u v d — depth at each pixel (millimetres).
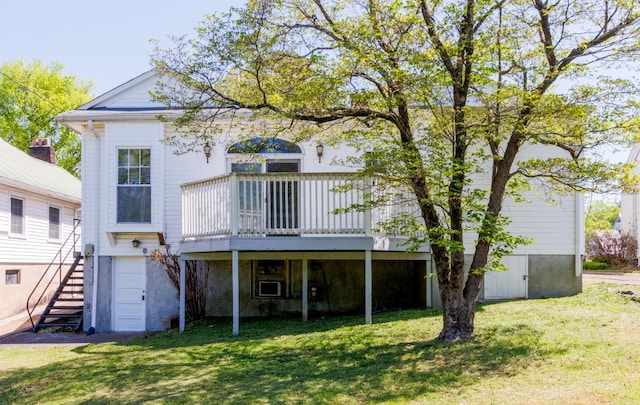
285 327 10516
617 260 23594
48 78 31797
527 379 5914
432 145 7770
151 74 13062
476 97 8797
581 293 11977
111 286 12844
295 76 8547
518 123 7570
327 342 8656
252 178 9992
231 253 10766
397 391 5938
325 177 9922
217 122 12312
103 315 12812
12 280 16484
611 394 5141
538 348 7039
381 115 8320
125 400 6410
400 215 8906
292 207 9938
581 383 5574
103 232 12875
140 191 12453
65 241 18969
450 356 7078
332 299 12602
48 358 9422
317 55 7938
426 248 11414
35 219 17953
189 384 6887
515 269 12102
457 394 5652
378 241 10141
